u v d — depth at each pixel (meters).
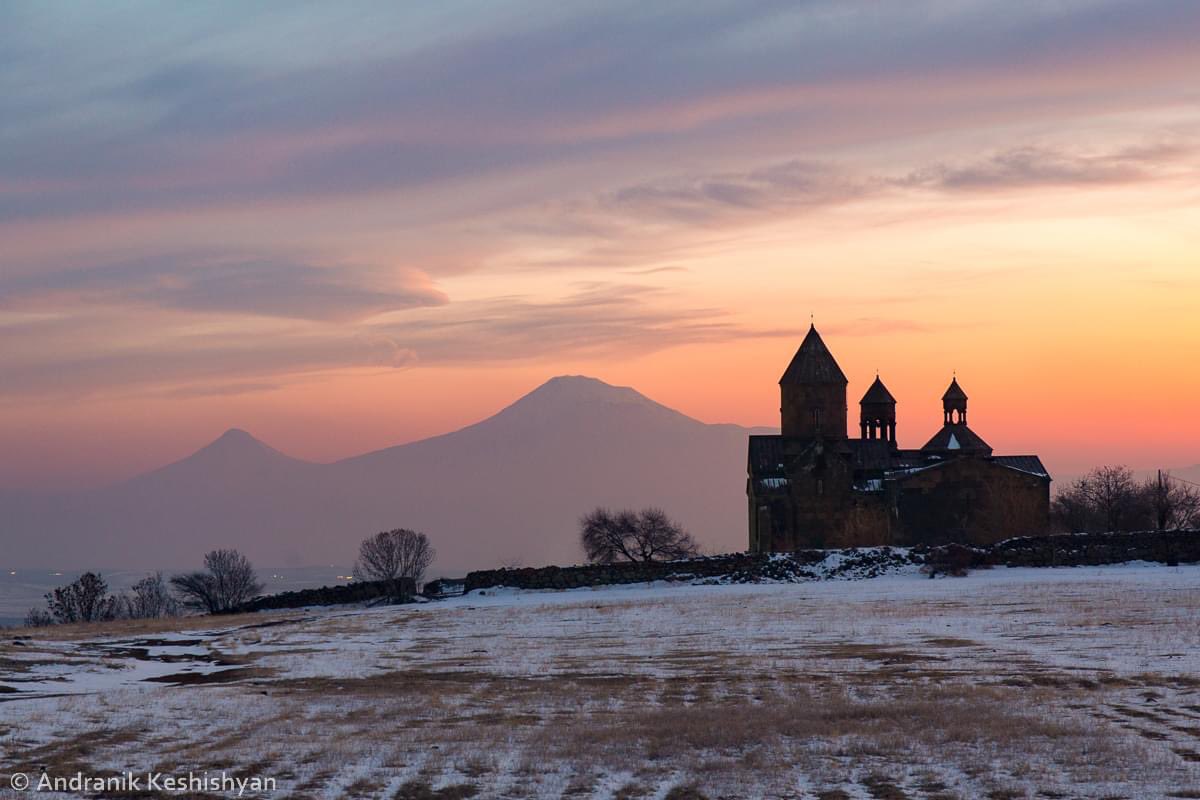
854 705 44.44
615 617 80.69
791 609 80.44
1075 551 104.44
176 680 58.38
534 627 77.06
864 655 58.50
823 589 94.50
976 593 85.00
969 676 51.06
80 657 65.88
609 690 50.94
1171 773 33.19
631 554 144.12
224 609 112.62
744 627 72.12
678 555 141.75
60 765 36.88
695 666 57.09
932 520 145.25
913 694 47.03
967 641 61.75
